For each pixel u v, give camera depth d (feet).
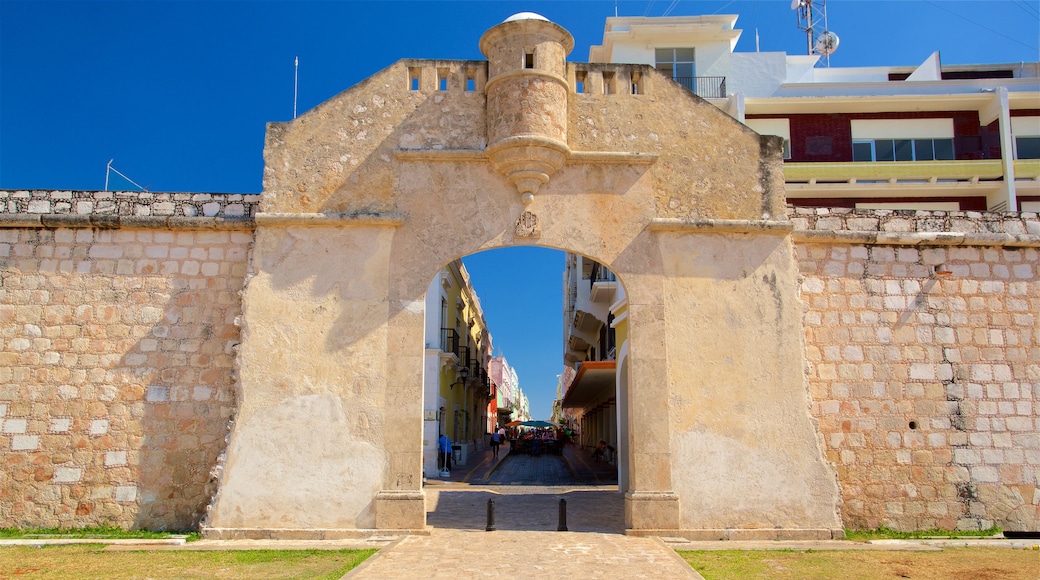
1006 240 46.70
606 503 54.95
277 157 44.04
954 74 111.45
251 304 41.93
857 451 43.75
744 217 44.91
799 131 97.55
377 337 41.88
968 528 43.37
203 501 41.50
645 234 43.98
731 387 42.50
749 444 41.93
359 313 42.14
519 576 30.27
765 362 42.96
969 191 94.63
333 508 40.06
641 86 46.47
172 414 42.39
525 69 43.55
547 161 43.19
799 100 96.12
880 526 43.04
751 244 44.45
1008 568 33.14
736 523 40.96
